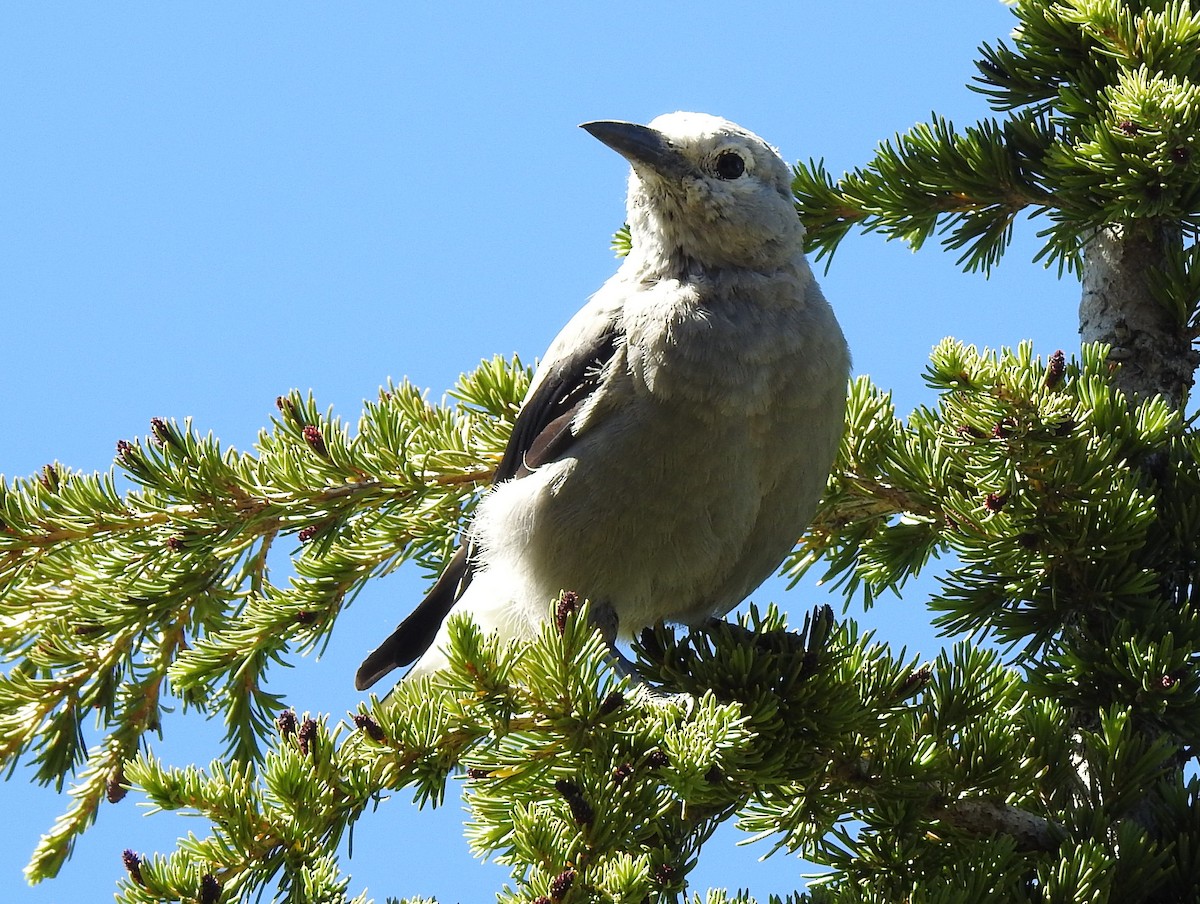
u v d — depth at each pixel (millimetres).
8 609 9125
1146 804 7520
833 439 9500
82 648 9148
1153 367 9180
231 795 6723
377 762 6840
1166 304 9180
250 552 9680
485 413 10664
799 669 7578
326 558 9461
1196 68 9109
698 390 9180
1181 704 7637
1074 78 9500
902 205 9859
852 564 9922
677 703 7207
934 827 7438
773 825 7754
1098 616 8266
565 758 6965
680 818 7340
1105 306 9367
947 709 7863
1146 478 8422
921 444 9258
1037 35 9500
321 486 9352
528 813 6629
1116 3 8930
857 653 7941
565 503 9438
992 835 7312
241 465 9375
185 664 8961
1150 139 8586
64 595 9148
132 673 9250
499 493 9828
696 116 10570
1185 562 8438
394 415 9602
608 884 6191
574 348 9812
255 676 9367
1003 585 8414
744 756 7074
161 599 9195
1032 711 7688
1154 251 9328
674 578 9625
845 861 7395
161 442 9086
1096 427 8352
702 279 9922
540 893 6254
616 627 9812
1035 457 7973
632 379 9344
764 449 9305
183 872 6559
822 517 10031
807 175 10398
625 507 9352
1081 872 6695
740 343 9258
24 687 9016
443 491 10086
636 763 6816
